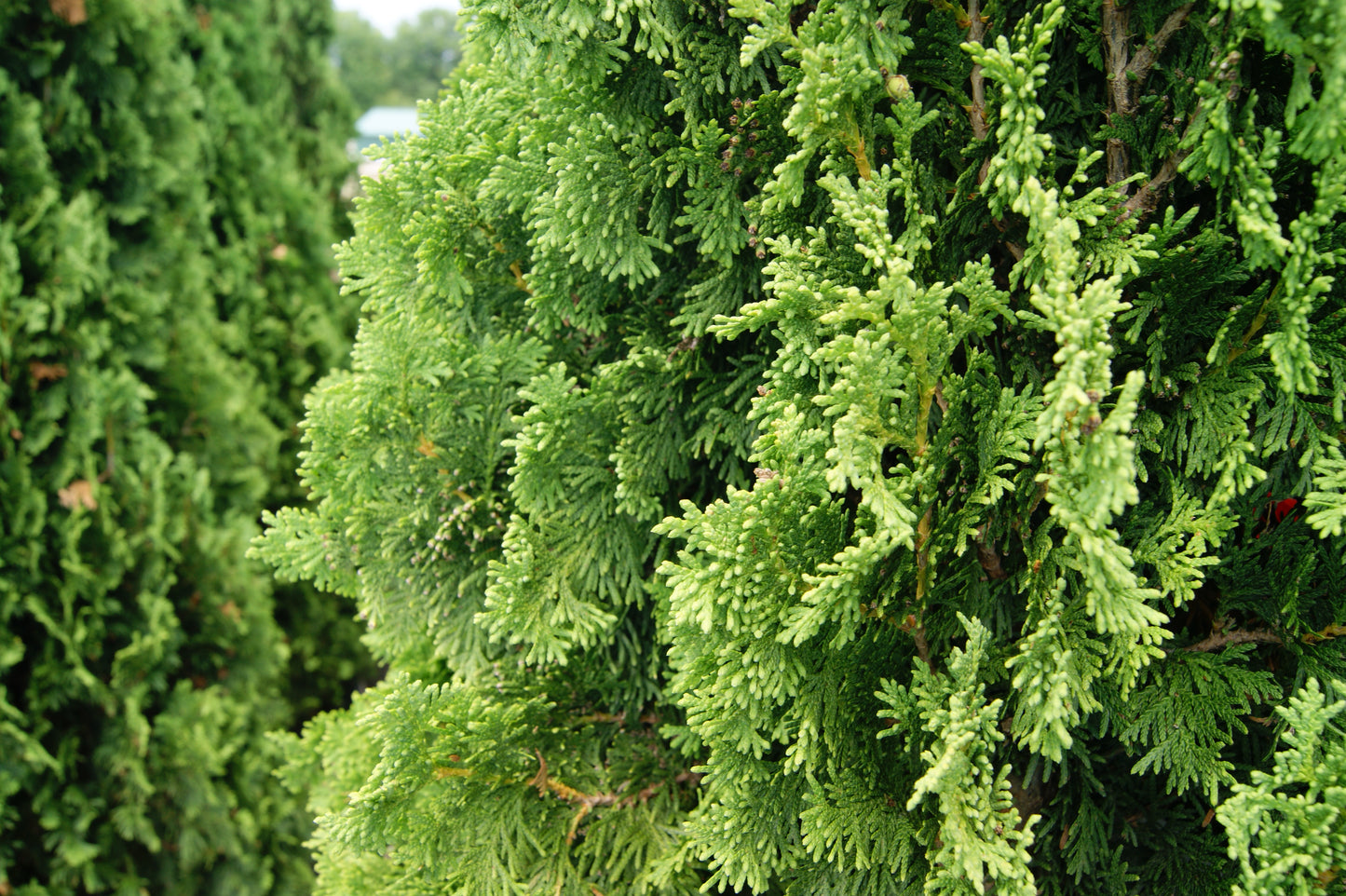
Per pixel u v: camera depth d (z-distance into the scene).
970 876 1.36
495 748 1.90
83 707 3.58
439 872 1.87
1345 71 1.16
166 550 3.68
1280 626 1.53
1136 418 1.52
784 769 1.60
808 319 1.54
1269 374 1.45
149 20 3.90
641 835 1.96
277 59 5.47
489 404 2.05
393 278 2.13
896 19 1.52
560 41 1.55
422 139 2.06
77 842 3.43
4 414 3.21
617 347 2.07
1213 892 1.64
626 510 1.98
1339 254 1.34
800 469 1.48
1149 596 1.30
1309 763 1.30
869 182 1.51
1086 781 1.72
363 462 1.98
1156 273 1.46
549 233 1.70
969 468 1.55
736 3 1.43
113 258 3.86
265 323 4.68
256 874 3.96
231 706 3.93
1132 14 1.47
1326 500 1.33
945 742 1.46
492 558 2.09
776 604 1.52
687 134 1.69
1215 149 1.30
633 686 2.11
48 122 3.50
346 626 5.01
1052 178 1.47
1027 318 1.39
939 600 1.65
